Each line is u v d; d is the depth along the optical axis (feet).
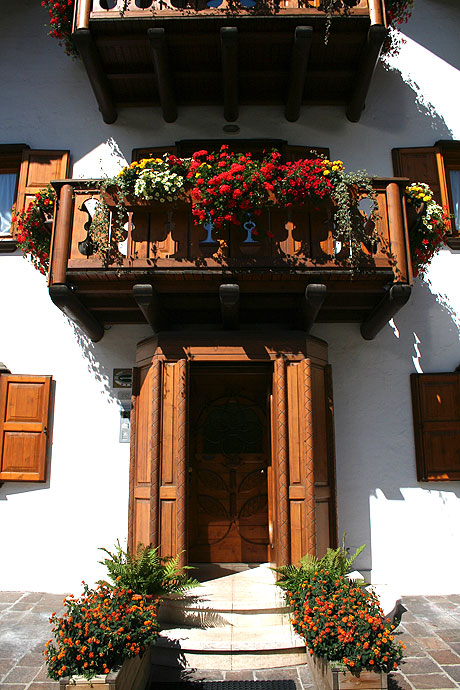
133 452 17.99
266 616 14.64
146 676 12.92
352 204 16.93
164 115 21.31
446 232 20.61
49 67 22.44
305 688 12.54
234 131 21.61
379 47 18.99
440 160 21.35
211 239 16.65
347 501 18.99
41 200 18.33
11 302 20.53
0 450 19.11
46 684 12.25
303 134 21.59
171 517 16.35
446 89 22.33
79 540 18.81
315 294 16.16
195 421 20.03
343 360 19.92
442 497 19.16
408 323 20.29
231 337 17.40
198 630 14.46
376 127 21.75
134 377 18.44
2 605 17.15
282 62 20.06
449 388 19.56
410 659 13.56
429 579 18.63
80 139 21.68
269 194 16.16
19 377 19.56
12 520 19.03
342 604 12.25
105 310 18.78
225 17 18.63
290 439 16.80
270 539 18.75
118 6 19.12
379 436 19.45
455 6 23.21
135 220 16.94
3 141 21.83
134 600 12.62
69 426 19.53
